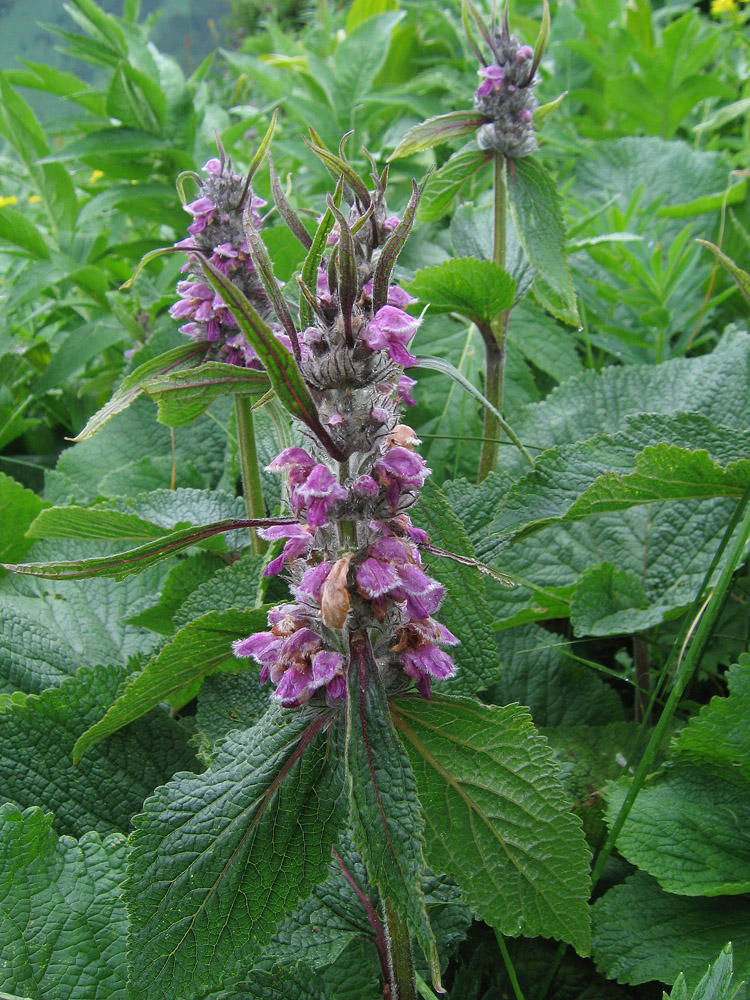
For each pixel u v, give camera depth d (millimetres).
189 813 254
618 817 316
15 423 663
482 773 258
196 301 368
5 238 674
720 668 451
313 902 319
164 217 739
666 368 489
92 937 290
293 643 242
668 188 778
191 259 371
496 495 415
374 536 238
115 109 701
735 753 329
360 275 248
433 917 326
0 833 305
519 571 441
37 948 286
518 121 421
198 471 545
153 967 244
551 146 793
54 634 438
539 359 567
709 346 649
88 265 693
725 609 457
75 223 769
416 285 419
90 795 356
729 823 329
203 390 288
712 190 763
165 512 437
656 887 332
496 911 259
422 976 321
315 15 1553
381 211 258
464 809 260
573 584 404
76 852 308
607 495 363
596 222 646
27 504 477
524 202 420
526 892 257
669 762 348
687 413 411
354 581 238
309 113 754
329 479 224
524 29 1021
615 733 401
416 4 1037
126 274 789
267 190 722
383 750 224
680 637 369
